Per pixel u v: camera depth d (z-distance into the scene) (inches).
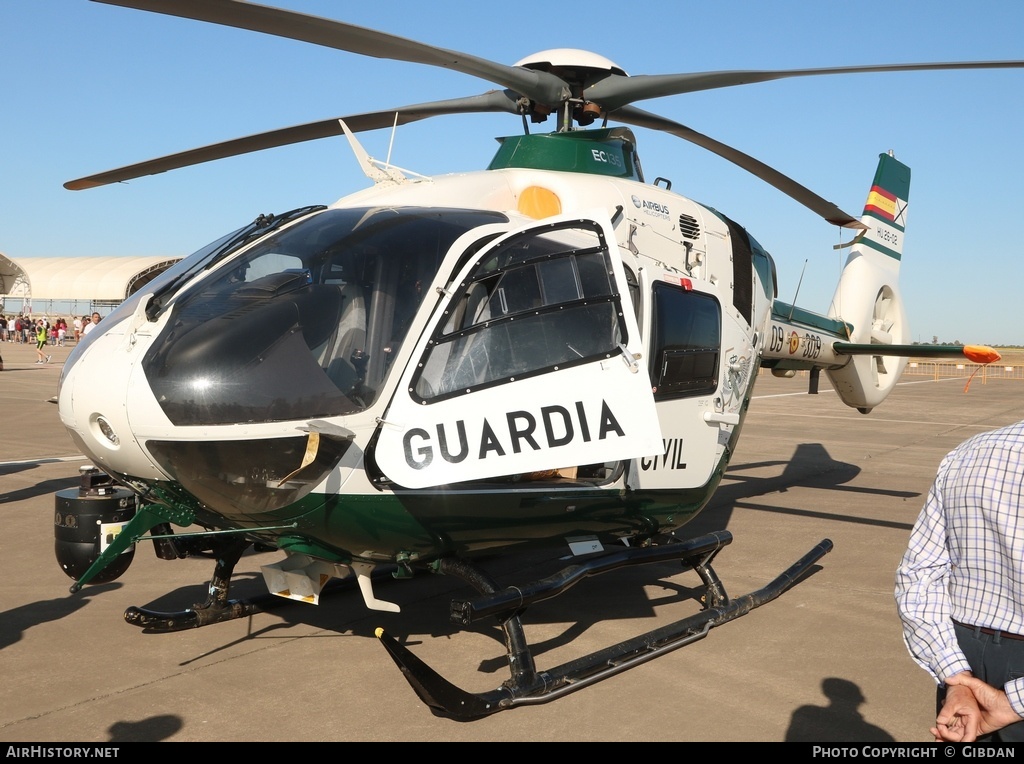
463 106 224.8
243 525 158.4
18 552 248.4
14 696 152.0
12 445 446.6
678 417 194.2
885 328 345.4
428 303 153.9
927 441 547.5
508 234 159.3
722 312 212.8
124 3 149.1
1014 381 1451.8
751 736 140.2
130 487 163.2
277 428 143.9
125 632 186.7
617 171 212.1
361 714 146.9
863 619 201.5
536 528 175.3
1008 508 78.4
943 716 79.7
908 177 359.9
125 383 147.3
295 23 160.1
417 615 201.6
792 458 469.1
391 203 184.9
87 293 2506.2
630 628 195.0
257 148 222.8
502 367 147.7
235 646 179.5
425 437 144.3
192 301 155.8
